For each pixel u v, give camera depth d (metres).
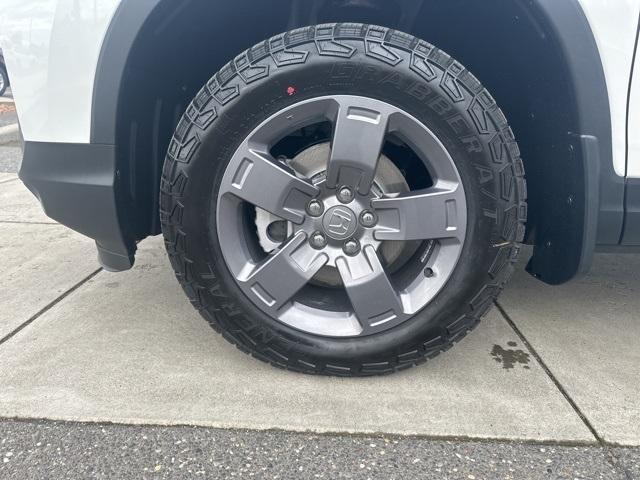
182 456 1.54
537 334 2.25
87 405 1.75
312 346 1.85
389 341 1.84
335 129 1.70
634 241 1.87
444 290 1.80
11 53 1.82
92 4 1.71
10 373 1.91
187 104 2.21
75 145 1.80
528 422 1.69
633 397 1.82
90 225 1.88
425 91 1.64
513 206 1.73
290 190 1.76
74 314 2.36
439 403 1.78
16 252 3.18
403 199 1.75
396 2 1.82
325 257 1.82
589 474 1.50
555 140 1.88
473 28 1.92
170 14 1.76
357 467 1.51
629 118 1.75
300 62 1.64
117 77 1.73
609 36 1.68
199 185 1.74
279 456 1.55
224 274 1.82
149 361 2.00
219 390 1.83
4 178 5.34
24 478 1.47
